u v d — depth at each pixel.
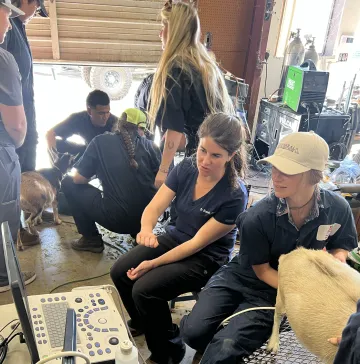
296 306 1.18
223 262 1.72
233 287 1.52
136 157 2.19
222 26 3.42
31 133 2.50
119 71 4.38
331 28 4.04
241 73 3.70
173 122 2.01
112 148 2.19
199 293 1.62
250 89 3.72
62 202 2.82
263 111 3.77
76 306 1.21
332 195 1.45
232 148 1.52
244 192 1.63
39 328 1.11
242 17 3.43
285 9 3.70
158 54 3.27
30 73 2.35
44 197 2.35
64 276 2.23
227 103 2.14
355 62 4.25
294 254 1.32
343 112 3.41
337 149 3.38
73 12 2.89
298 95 3.23
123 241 2.62
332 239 1.53
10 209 1.83
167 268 1.59
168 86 1.96
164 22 2.06
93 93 2.66
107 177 2.21
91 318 1.18
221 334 1.35
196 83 1.97
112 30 3.05
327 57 4.15
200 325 1.46
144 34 3.15
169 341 1.66
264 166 3.66
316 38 4.06
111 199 2.24
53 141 2.74
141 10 3.05
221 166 1.56
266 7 3.39
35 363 0.86
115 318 1.19
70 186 2.33
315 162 1.27
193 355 1.77
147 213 1.76
